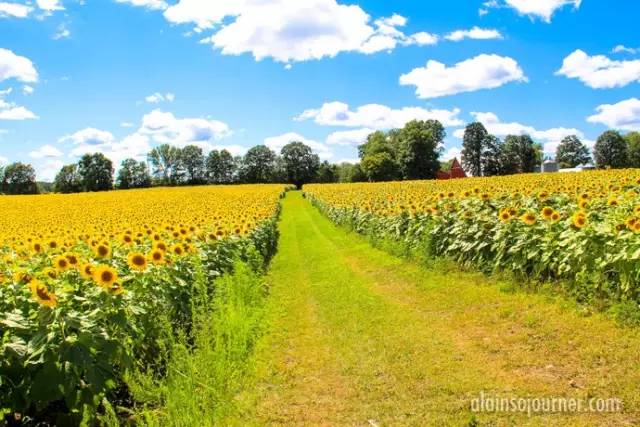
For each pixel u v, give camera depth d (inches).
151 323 258.4
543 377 221.0
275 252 758.5
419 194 827.4
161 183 4931.1
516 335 270.8
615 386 203.0
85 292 237.3
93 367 187.3
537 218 358.9
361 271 516.1
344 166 5108.3
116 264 309.7
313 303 406.9
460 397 213.8
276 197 1664.6
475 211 448.5
